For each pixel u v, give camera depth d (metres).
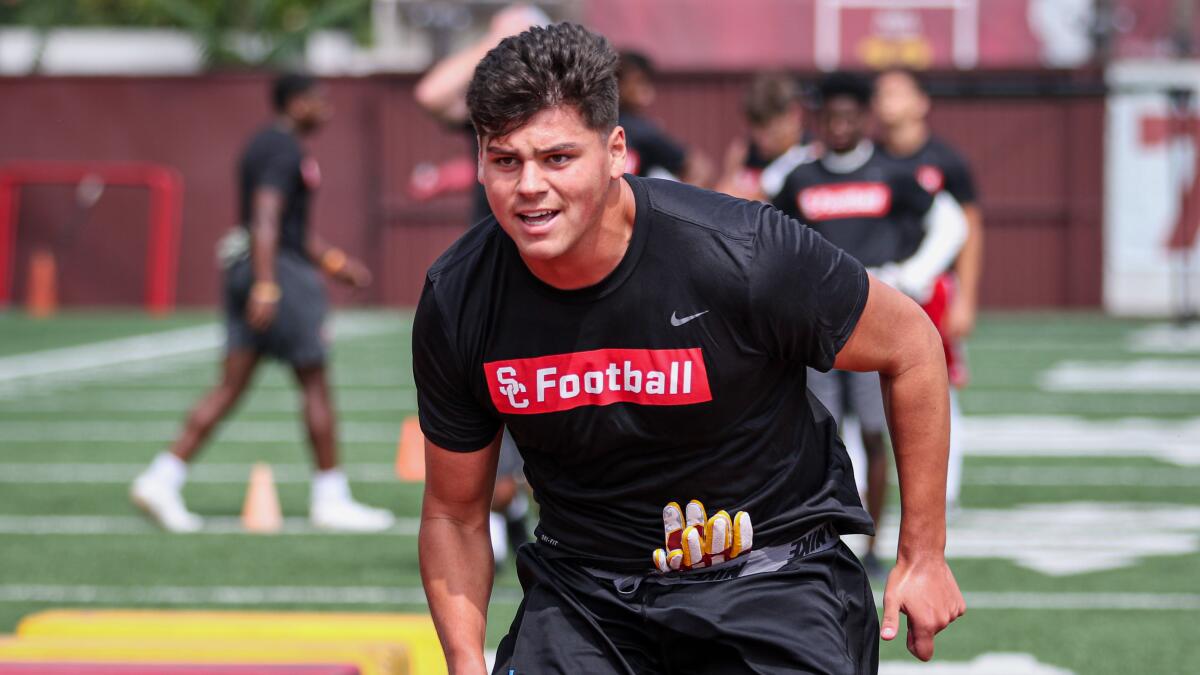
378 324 79.75
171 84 85.81
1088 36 84.19
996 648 22.05
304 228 31.50
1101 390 53.75
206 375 59.75
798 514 12.20
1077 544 29.66
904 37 85.12
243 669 13.18
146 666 13.34
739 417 11.76
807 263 11.45
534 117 10.56
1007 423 46.41
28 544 30.11
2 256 86.69
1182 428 45.22
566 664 12.20
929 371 11.92
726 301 11.36
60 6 109.69
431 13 96.44
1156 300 82.12
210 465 40.28
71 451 42.47
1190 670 20.83
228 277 31.17
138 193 86.38
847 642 12.29
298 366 31.47
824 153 26.98
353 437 44.88
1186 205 74.38
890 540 29.62
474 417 12.31
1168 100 78.38
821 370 11.93
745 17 84.88
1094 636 22.69
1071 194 81.56
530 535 29.95
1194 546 29.41
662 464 11.91
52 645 15.02
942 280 27.08
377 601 25.19
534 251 10.81
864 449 26.52
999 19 85.25
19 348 69.12
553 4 98.06
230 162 85.88
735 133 81.50
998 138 81.50
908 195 26.34
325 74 84.62
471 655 12.41
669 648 12.20
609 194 11.19
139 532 31.31
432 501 12.84
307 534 31.08
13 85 86.12
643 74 26.67
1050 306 82.38
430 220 85.00
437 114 26.89
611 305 11.41
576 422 11.76
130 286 86.69
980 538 30.31
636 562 12.27
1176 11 85.38
